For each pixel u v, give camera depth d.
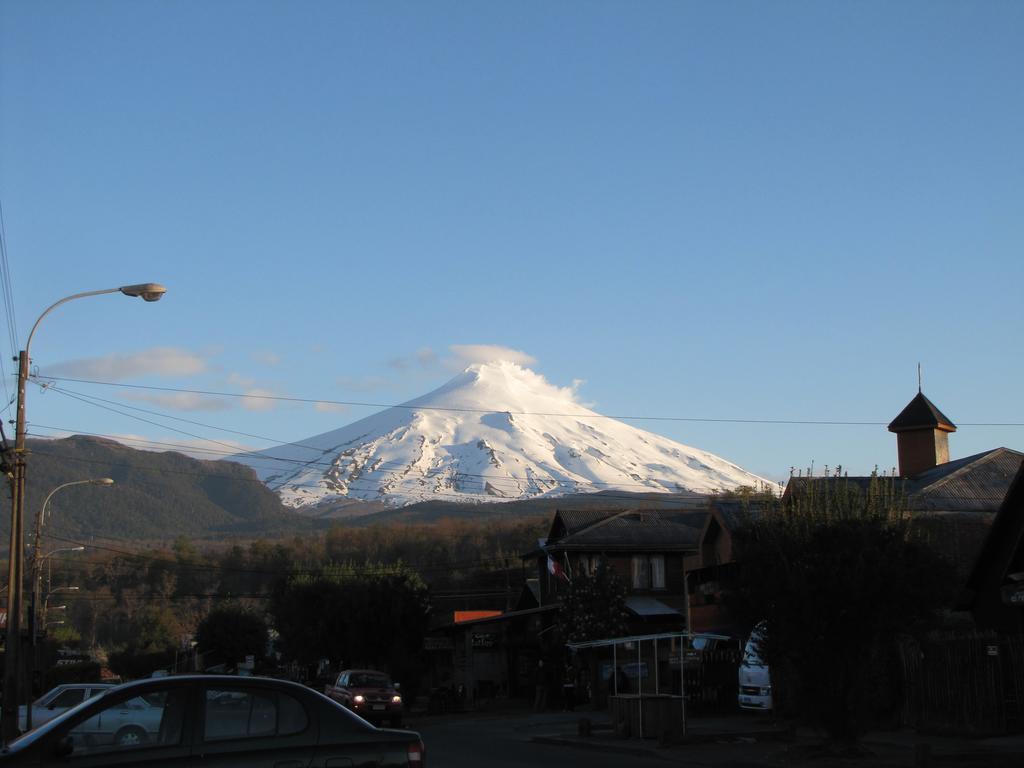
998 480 34.84
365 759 10.12
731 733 24.20
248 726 9.99
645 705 24.12
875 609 18.78
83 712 9.67
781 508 20.72
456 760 20.88
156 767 9.52
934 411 41.16
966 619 26.88
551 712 40.44
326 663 58.84
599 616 42.03
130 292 25.03
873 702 19.38
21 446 25.52
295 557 118.56
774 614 19.44
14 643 24.75
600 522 50.38
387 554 113.44
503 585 89.75
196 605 114.62
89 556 127.88
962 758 18.33
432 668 59.81
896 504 20.47
